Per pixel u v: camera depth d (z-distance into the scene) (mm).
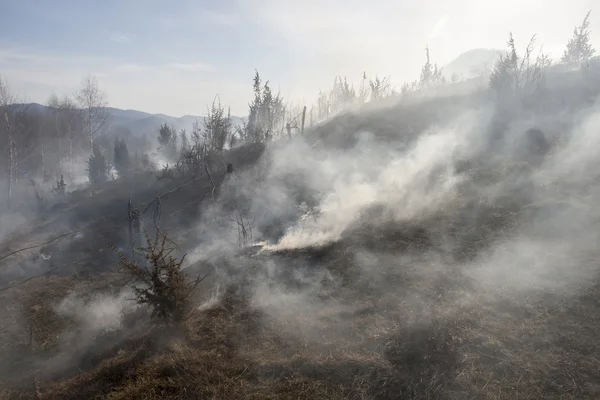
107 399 6211
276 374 6602
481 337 6945
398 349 6891
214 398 6023
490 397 5711
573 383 5809
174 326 7891
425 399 5828
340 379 6355
